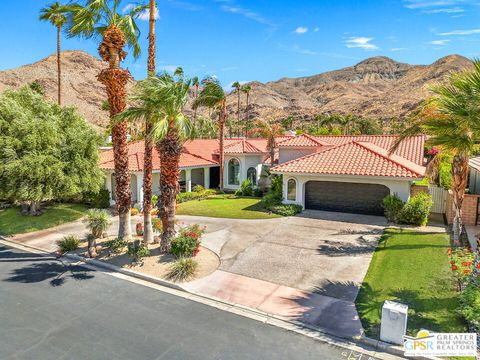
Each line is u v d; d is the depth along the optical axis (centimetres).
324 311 972
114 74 1459
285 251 1473
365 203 2119
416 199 1834
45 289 1157
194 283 1180
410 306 966
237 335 865
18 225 1997
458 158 1438
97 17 1528
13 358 775
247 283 1171
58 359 771
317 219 2016
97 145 2286
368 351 795
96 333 877
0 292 1134
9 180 1917
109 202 2559
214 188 3434
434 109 1416
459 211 1466
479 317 787
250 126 8612
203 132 1523
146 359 768
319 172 2131
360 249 1466
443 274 1159
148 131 1524
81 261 1443
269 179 3086
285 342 834
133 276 1270
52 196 2020
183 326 910
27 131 1967
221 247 1551
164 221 1435
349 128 8312
